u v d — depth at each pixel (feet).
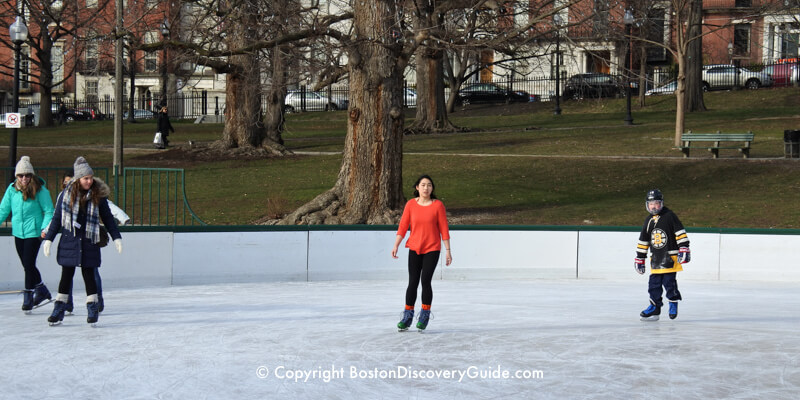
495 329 31.63
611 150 105.70
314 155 109.19
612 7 78.95
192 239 51.78
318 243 54.75
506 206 78.13
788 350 27.22
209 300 42.78
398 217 68.90
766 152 99.81
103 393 22.09
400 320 32.86
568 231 56.18
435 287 50.24
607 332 30.89
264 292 47.11
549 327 32.19
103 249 48.83
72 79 218.79
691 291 47.44
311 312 37.47
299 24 76.23
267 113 111.75
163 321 34.63
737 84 179.73
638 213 72.33
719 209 72.79
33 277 36.88
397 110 69.26
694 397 21.18
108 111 205.77
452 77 174.60
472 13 72.64
